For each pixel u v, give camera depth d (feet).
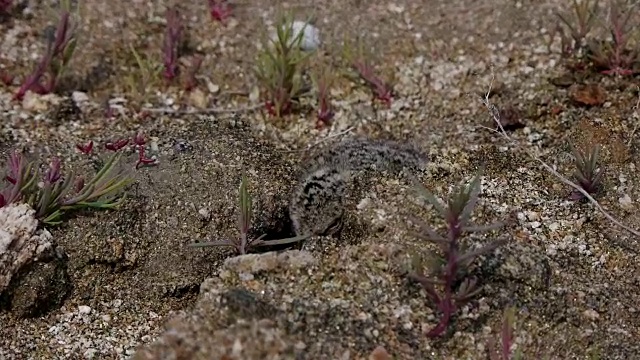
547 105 3.49
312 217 3.27
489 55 3.63
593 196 3.29
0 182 3.22
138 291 3.16
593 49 3.54
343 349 2.90
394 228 3.14
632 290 3.12
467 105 3.52
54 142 3.37
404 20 3.72
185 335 2.90
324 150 3.42
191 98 3.54
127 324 3.10
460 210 2.89
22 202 3.14
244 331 2.89
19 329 3.06
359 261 3.06
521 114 3.48
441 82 3.58
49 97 3.47
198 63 3.56
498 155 3.38
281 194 3.32
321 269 3.05
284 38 3.45
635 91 3.49
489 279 3.03
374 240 3.13
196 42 3.67
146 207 3.24
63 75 3.53
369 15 3.74
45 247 3.09
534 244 3.17
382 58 3.64
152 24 3.69
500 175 3.33
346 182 3.29
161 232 3.22
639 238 3.21
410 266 3.03
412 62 3.63
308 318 2.94
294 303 2.96
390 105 3.54
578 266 3.15
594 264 3.16
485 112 3.49
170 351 2.89
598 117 3.45
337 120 3.51
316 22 3.72
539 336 2.99
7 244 3.05
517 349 2.90
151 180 3.29
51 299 3.10
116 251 3.17
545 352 2.97
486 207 3.22
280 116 3.52
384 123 3.50
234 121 3.50
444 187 3.27
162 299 3.15
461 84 3.57
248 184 3.32
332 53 3.65
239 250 3.17
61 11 3.49
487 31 3.68
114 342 3.06
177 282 3.17
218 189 3.30
